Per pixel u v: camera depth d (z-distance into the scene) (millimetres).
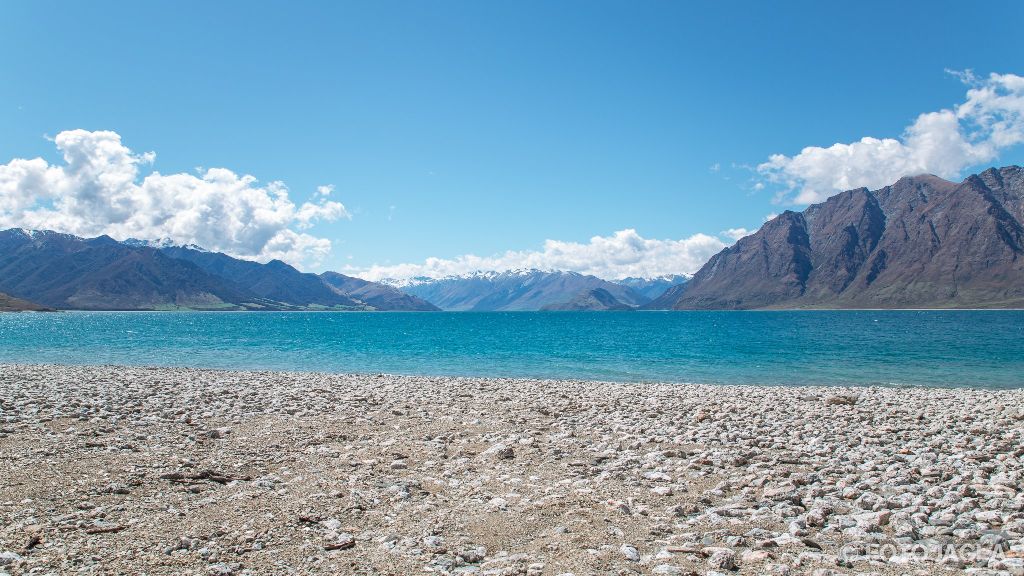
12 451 14469
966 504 10484
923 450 16438
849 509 10562
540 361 58125
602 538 9219
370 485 12258
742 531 9562
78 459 13891
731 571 7859
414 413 22703
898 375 46156
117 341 92625
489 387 32969
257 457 14781
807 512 10586
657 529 9602
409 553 8648
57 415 20141
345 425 19875
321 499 11156
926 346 77875
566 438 17812
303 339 99812
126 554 8359
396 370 50594
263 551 8664
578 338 102375
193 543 8812
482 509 10766
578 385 35531
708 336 107125
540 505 10953
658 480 12891
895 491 11734
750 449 16078
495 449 15461
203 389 29625
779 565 7938
